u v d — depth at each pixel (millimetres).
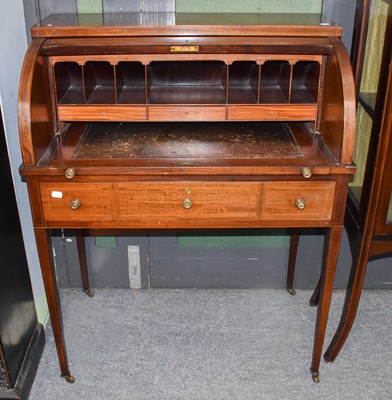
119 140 1807
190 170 1627
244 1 2055
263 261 2471
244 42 1710
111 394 1968
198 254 2455
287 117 1825
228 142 1800
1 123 1780
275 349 2170
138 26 1708
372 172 1731
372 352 2160
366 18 1935
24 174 1623
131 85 1987
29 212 2088
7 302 1835
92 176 1646
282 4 2062
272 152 1727
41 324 2178
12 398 1872
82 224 1735
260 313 2365
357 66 2012
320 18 1925
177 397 1953
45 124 1731
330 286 1869
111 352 2150
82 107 1794
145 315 2348
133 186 1676
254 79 1945
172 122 1956
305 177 1627
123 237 2406
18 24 1947
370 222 1797
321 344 1972
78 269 2465
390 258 2455
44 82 1724
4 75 1816
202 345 2186
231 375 2045
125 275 2494
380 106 1660
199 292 2498
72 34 1711
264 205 1713
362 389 1989
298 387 1998
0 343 1780
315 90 1823
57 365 2096
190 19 1883
